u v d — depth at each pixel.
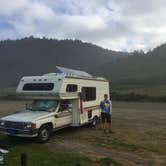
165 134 12.52
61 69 13.11
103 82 15.40
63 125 12.00
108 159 8.19
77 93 12.63
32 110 11.78
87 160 8.20
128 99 38.50
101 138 11.58
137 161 8.26
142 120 17.59
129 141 10.97
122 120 17.59
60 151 9.39
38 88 12.10
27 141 10.94
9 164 7.61
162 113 21.80
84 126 14.54
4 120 10.59
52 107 11.66
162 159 8.48
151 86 83.75
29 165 7.41
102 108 12.84
